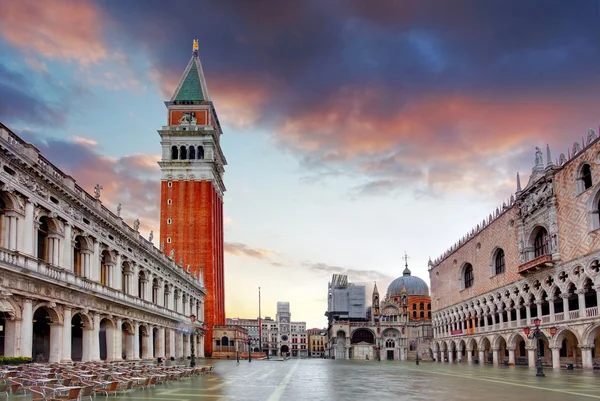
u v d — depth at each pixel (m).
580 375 52.84
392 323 164.38
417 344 152.00
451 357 117.06
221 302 154.12
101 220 59.94
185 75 150.25
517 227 78.44
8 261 40.81
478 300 97.88
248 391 33.72
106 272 64.00
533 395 31.22
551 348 68.25
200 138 143.00
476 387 37.56
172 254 98.19
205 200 139.75
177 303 99.94
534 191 72.62
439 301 128.12
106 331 63.09
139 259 75.00
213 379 45.25
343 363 107.00
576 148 62.66
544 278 69.94
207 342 133.50
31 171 44.78
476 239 99.31
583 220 60.69
